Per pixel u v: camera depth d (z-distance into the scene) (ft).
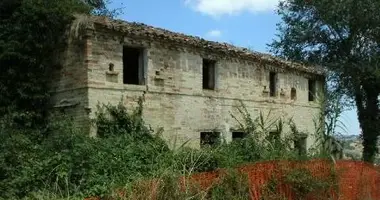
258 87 64.95
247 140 41.57
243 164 31.76
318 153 36.65
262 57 65.05
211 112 56.75
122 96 46.47
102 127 44.04
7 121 41.52
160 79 50.49
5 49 45.29
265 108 66.03
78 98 44.42
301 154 37.04
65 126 39.52
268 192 29.55
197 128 54.49
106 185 29.07
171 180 23.50
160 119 49.98
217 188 27.04
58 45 46.68
